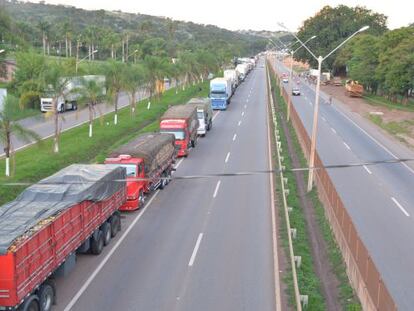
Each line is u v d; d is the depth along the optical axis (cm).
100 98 5116
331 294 1886
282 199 2988
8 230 1527
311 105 8106
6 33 8206
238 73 11031
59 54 11875
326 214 2686
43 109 5900
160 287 1850
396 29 8650
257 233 2417
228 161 4034
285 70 16788
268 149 4528
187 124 4244
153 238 2356
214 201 2964
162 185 3244
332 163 3984
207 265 2047
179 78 9769
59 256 1691
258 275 1955
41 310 1589
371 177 3569
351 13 13475
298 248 2233
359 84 10088
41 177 3184
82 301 1734
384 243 2291
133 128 5319
